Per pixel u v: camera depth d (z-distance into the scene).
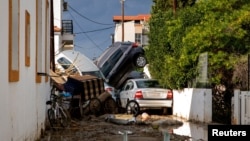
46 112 23.66
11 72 12.45
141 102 31.56
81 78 32.47
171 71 29.97
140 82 33.22
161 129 23.77
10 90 12.41
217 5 27.25
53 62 34.09
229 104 27.05
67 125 24.98
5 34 11.65
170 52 32.19
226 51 27.05
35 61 18.36
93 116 31.14
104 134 21.75
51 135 21.20
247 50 26.98
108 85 40.94
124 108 34.56
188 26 29.25
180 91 30.48
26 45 15.63
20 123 14.21
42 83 21.23
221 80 27.22
